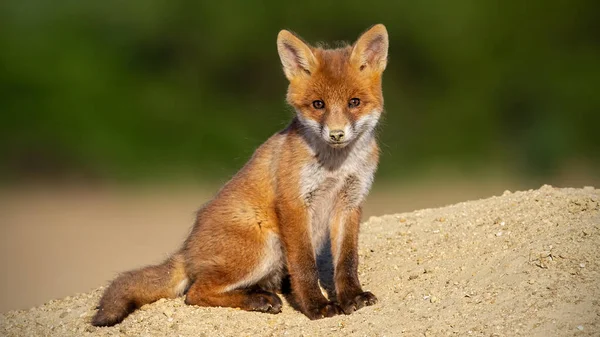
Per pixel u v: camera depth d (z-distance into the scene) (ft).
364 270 26.21
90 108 82.28
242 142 82.12
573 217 24.85
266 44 86.94
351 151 24.12
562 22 84.38
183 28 87.51
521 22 84.79
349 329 21.44
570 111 79.97
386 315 21.90
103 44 87.25
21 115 80.94
